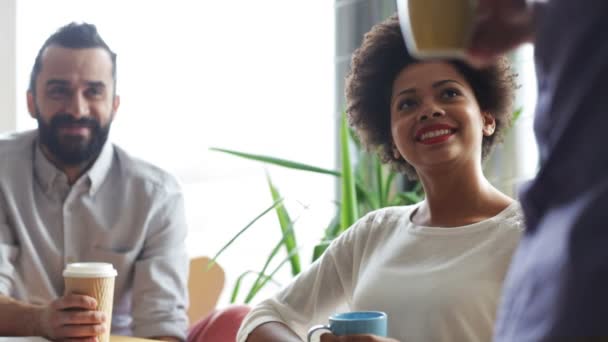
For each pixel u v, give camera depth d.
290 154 3.29
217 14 3.35
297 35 3.29
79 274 1.67
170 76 3.32
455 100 1.48
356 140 2.42
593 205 0.67
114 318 2.27
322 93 3.24
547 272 0.70
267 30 3.32
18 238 2.24
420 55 0.78
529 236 0.77
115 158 2.34
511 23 0.77
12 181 2.25
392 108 1.56
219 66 3.34
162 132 3.31
